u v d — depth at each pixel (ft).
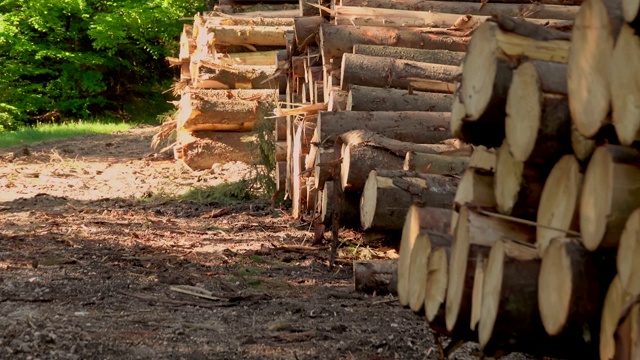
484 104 37.35
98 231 87.81
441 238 41.63
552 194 35.01
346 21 84.99
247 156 143.64
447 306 39.42
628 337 29.76
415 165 65.92
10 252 73.97
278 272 71.26
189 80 155.12
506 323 34.81
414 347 50.57
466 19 83.76
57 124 279.90
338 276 70.38
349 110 75.05
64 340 48.37
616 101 30.37
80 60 284.61
